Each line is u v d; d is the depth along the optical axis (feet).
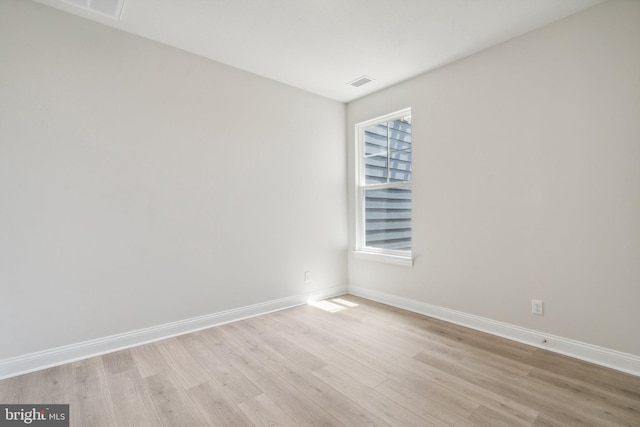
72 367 7.39
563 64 7.79
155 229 8.89
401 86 11.55
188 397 6.28
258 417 5.70
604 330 7.32
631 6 6.83
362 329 9.71
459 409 5.86
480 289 9.51
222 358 7.87
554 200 8.00
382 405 6.00
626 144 6.95
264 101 11.09
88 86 7.87
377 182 12.92
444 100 10.27
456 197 10.02
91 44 7.91
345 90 12.34
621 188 7.03
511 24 8.05
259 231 11.02
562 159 7.86
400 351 8.21
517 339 8.75
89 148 7.89
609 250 7.22
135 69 8.54
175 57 9.20
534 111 8.30
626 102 6.93
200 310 9.74
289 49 9.29
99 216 8.05
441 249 10.46
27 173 7.15
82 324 7.86
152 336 8.86
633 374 6.91
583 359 7.61
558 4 7.26
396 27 8.18
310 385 6.69
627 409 5.81
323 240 12.91
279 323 10.23
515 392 6.36
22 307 7.13
